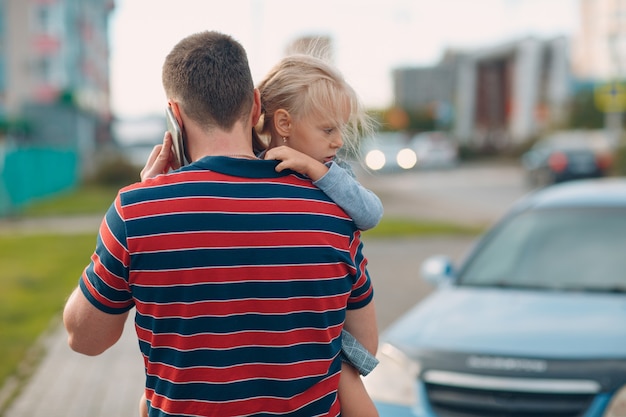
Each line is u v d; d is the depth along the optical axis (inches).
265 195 84.0
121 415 221.1
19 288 412.2
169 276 81.4
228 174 84.0
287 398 83.7
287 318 83.4
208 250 81.7
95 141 1900.8
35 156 1005.2
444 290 199.3
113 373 263.3
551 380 148.8
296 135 91.2
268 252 82.8
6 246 583.8
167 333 82.7
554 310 174.7
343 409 92.0
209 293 81.8
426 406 154.6
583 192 225.8
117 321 86.8
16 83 1841.8
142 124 1860.2
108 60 2486.5
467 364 155.4
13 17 1841.8
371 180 1232.2
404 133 2827.3
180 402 83.0
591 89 1830.7
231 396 82.5
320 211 85.6
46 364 274.5
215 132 87.4
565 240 204.8
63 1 1884.8
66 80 1903.3
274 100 91.4
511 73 2325.3
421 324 174.7
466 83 2470.5
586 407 146.6
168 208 82.0
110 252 82.4
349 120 93.2
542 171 1131.9
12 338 308.8
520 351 155.1
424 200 1031.0
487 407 151.3
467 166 1929.1
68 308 87.6
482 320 171.8
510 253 205.9
